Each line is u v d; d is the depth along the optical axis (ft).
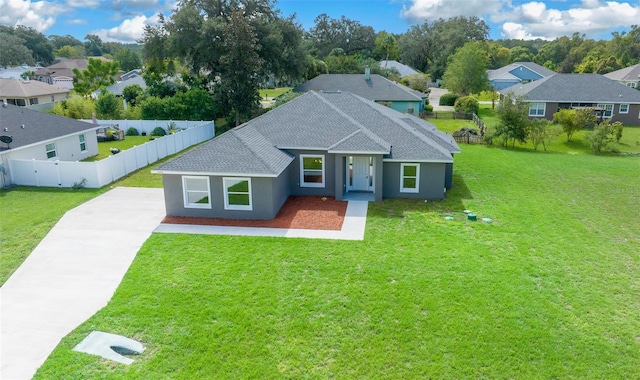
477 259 50.31
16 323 39.50
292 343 36.73
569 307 41.16
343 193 74.33
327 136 74.08
